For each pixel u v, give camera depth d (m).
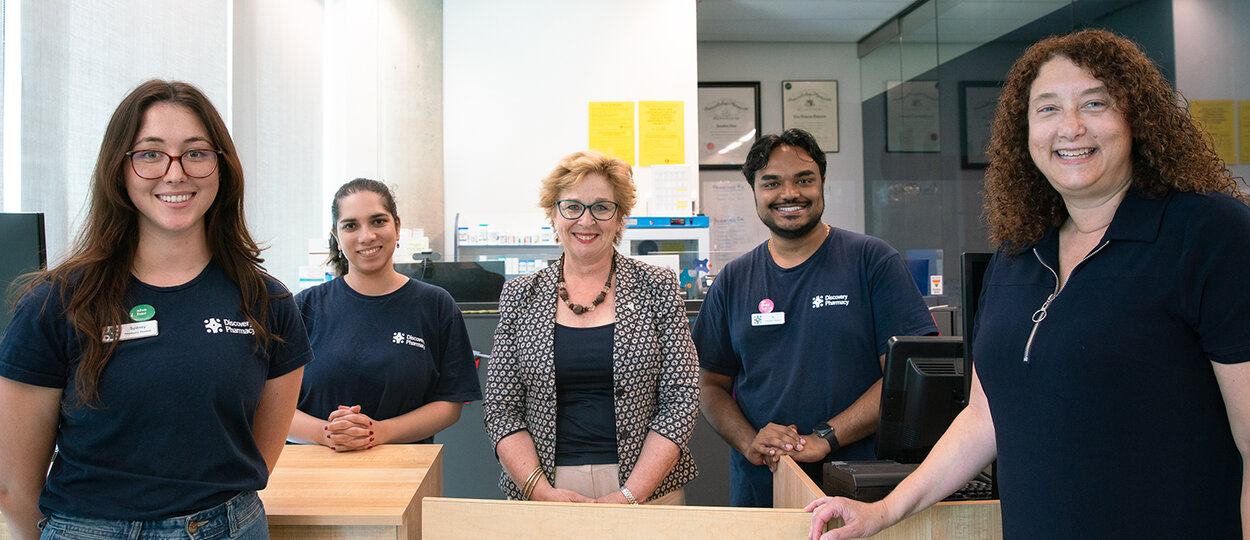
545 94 4.93
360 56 4.55
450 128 4.89
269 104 3.71
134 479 1.05
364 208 1.91
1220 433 0.92
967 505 1.30
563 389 1.66
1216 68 4.12
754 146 1.95
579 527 1.24
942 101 5.21
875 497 1.34
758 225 6.21
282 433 1.32
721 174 6.23
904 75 5.65
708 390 2.05
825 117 6.29
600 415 1.64
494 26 4.91
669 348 1.68
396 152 4.64
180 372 1.06
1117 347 0.93
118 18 2.52
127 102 1.10
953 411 1.45
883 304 1.86
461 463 2.77
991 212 1.19
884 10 5.60
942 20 5.21
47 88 2.20
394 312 1.97
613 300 1.72
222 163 1.19
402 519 1.31
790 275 1.95
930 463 1.24
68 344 1.04
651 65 4.96
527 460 1.60
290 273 3.95
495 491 2.76
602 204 1.68
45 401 1.05
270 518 1.30
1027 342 1.04
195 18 3.02
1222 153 4.10
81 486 1.05
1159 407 0.92
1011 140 1.13
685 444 1.62
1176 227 0.93
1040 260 1.09
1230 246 0.88
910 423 1.46
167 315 1.10
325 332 1.94
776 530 1.23
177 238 1.14
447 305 2.08
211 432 1.10
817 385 1.86
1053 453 1.00
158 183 1.08
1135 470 0.93
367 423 1.74
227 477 1.13
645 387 1.65
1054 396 0.99
